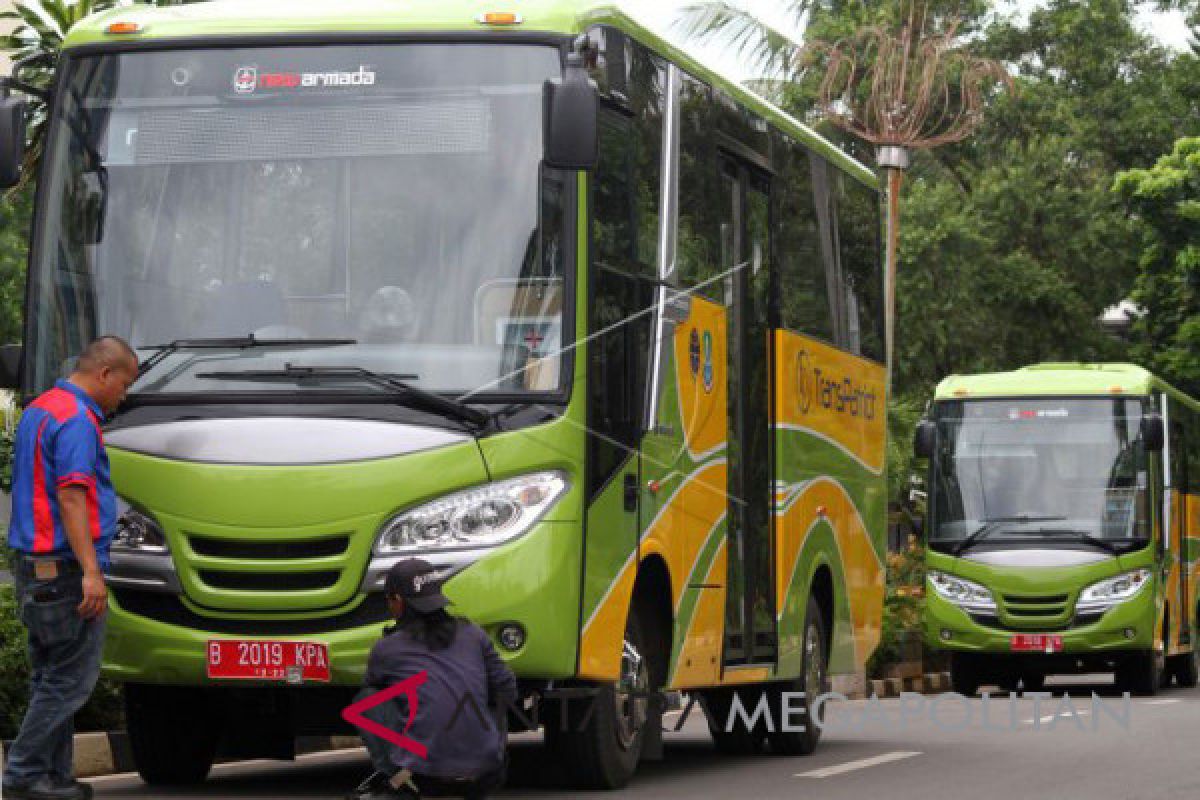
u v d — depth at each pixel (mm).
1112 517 29453
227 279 11914
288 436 11539
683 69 13812
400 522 11453
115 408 11383
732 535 14609
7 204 20828
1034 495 29766
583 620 11734
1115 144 53625
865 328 18875
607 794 12758
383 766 9438
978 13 49938
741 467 14875
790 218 16344
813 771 15180
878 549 19141
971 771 15234
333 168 11961
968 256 46438
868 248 19094
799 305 16469
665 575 13164
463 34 12055
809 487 16594
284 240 11914
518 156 11875
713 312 14211
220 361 11758
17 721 14125
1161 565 30141
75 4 21609
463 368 11656
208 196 12031
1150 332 49781
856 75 45156
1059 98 51625
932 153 51312
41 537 10703
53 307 12094
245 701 12352
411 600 9453
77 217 12172
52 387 11844
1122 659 30016
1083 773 15070
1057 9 53562
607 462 12039
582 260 11797
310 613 11461
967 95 29953
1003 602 29453
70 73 12383
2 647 14125
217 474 11523
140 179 12141
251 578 11516
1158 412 31375
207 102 12148
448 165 11898
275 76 12109
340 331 11742
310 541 11461
